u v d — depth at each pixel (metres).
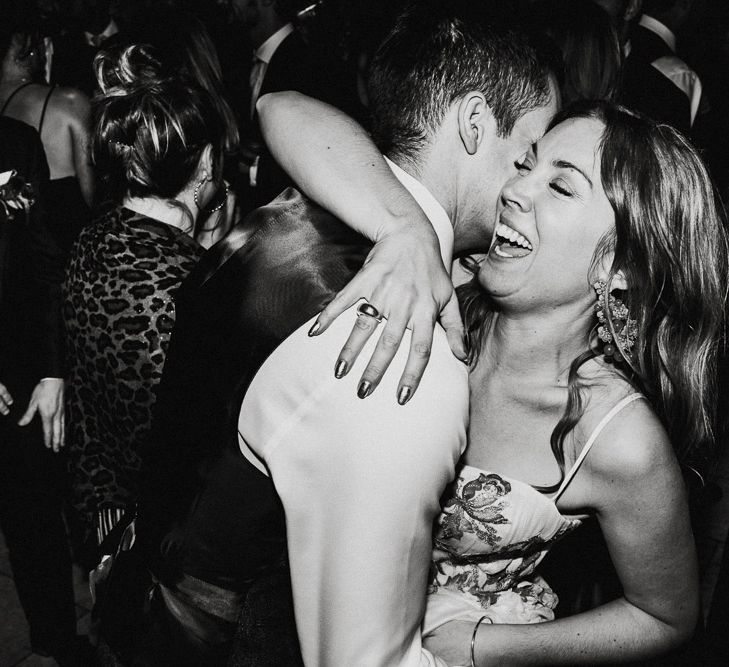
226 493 1.09
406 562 0.96
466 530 1.56
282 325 1.06
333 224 1.16
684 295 1.36
